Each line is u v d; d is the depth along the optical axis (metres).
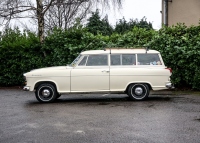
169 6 17.64
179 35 12.51
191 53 11.29
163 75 9.19
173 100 9.20
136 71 9.15
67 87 9.15
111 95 10.92
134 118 6.55
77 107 8.18
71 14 23.89
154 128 5.64
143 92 9.27
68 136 5.19
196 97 9.84
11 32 15.98
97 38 13.41
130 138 4.99
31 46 14.41
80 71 9.13
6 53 14.70
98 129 5.63
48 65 14.16
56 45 13.85
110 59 9.30
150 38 13.06
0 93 12.28
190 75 11.77
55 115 7.06
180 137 5.03
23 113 7.43
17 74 14.80
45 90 9.20
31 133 5.44
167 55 12.12
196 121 6.21
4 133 5.48
